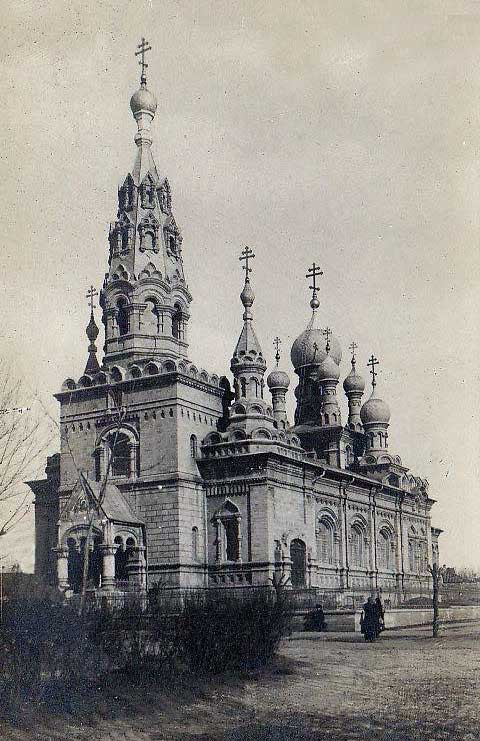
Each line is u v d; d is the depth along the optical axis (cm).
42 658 1761
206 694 2066
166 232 6084
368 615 3897
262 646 2550
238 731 1767
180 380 5488
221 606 2383
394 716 1942
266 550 5309
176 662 2130
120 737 1659
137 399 5575
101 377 5703
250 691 2186
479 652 3278
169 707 1903
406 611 4994
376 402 7625
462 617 5762
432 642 3762
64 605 1861
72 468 5641
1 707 1620
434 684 2412
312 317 7981
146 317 5881
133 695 1889
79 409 5741
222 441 5566
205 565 5472
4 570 1870
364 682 2436
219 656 2297
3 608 1734
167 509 5350
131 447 5531
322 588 5812
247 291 6019
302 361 7750
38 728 1612
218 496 5516
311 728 1812
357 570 6575
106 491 5328
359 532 6769
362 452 7775
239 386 5819
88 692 1817
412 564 7569
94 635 1891
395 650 3375
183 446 5459
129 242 5984
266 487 5375
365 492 6862
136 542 5328
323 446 7281
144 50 4612
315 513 6056
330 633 4328
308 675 2505
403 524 7450
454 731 1802
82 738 1608
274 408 7238
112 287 5925
